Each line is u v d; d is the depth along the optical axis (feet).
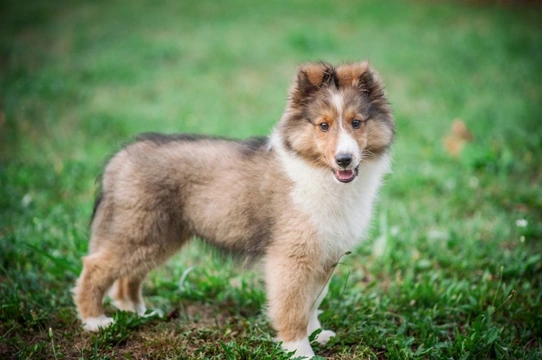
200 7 49.16
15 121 25.57
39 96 28.91
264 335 12.55
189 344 12.39
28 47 37.06
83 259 12.84
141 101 29.45
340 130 11.27
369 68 11.88
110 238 12.62
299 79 11.75
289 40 39.19
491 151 22.25
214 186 12.37
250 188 12.16
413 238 17.08
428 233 17.48
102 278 12.72
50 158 22.49
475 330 12.11
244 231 12.35
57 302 13.82
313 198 11.62
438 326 12.98
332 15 47.98
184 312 13.79
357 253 16.55
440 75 34.40
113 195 12.63
